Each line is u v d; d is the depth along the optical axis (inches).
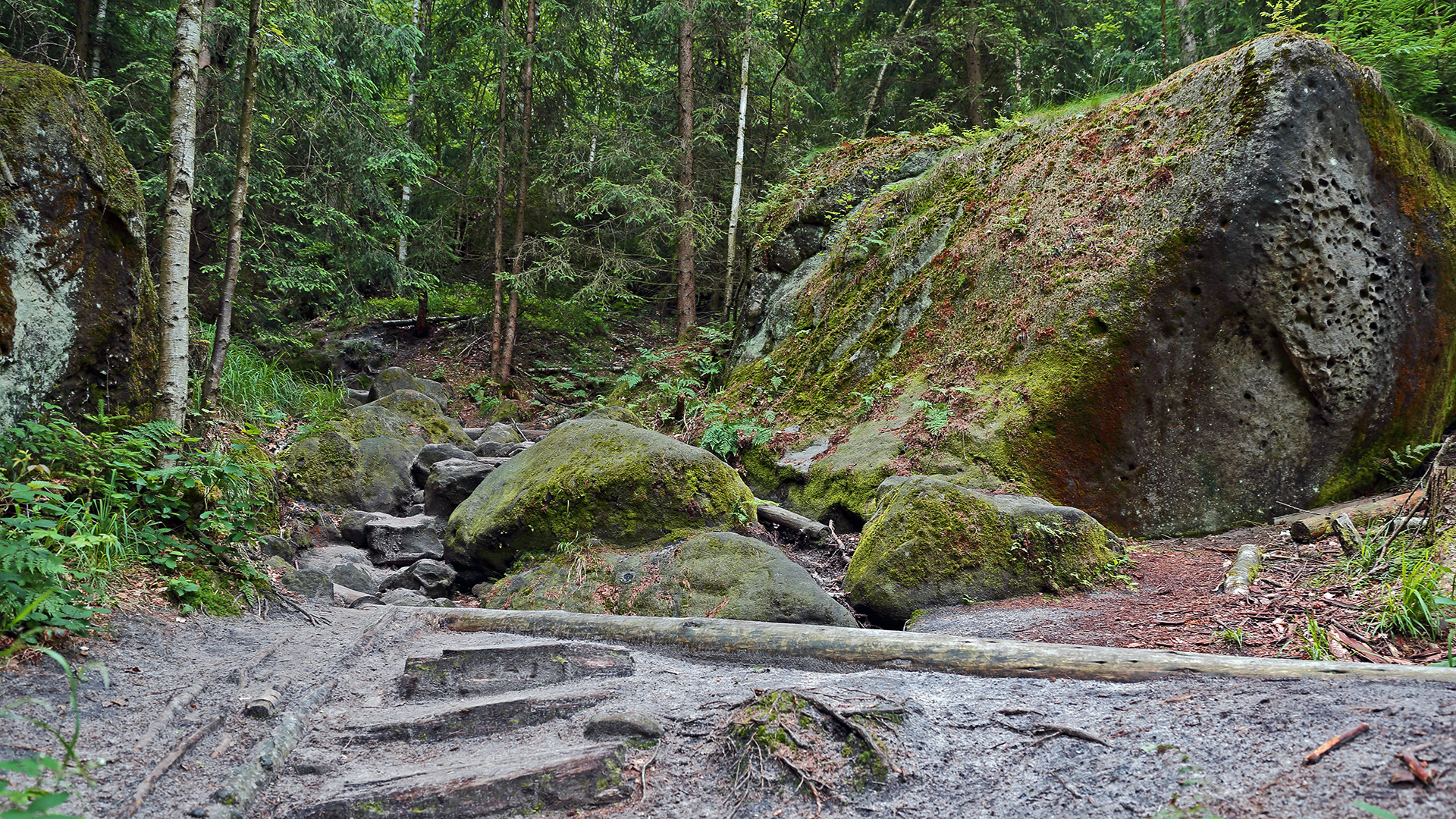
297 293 617.3
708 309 832.9
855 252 425.4
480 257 799.1
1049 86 661.9
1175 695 118.5
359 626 181.3
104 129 209.5
